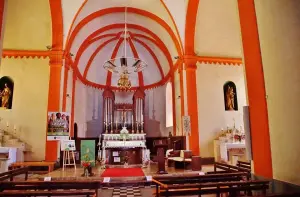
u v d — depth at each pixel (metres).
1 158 7.68
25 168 6.11
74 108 11.84
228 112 10.78
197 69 10.84
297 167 3.78
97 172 8.30
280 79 4.17
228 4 9.49
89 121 14.34
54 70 9.40
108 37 13.50
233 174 4.78
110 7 10.96
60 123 8.44
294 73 3.85
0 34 4.33
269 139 4.42
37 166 8.41
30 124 9.28
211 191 3.74
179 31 10.55
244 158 9.39
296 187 3.71
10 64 9.63
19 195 3.22
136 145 11.19
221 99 10.84
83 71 13.64
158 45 13.33
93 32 12.16
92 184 4.13
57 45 9.48
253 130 4.84
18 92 9.47
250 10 4.98
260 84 4.67
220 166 6.72
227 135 10.04
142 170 8.75
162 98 14.69
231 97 10.86
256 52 4.80
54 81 9.32
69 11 9.44
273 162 4.30
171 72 12.79
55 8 8.97
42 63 9.66
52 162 8.23
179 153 9.58
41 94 9.48
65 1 9.16
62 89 9.52
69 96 10.84
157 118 14.90
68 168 9.11
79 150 11.20
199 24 10.34
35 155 9.08
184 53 10.60
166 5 10.15
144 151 11.27
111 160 11.02
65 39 9.66
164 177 4.50
